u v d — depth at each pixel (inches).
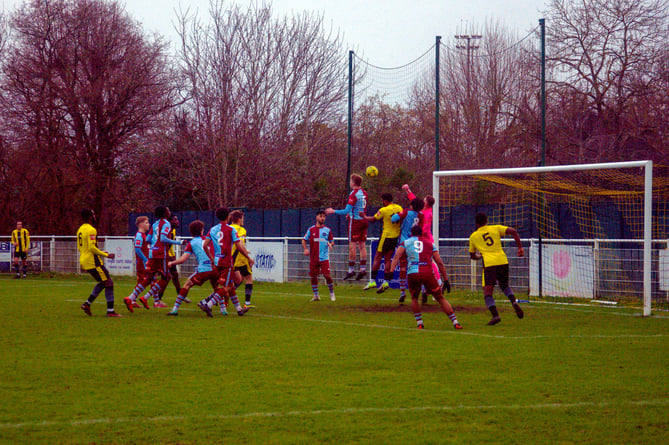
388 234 960.3
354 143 2305.6
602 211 1151.6
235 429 335.3
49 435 323.9
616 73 1966.0
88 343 597.0
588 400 392.2
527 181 1166.3
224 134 1908.2
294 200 1961.1
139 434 326.3
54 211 2112.5
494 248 737.6
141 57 2145.7
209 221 1568.7
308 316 811.4
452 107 2132.1
